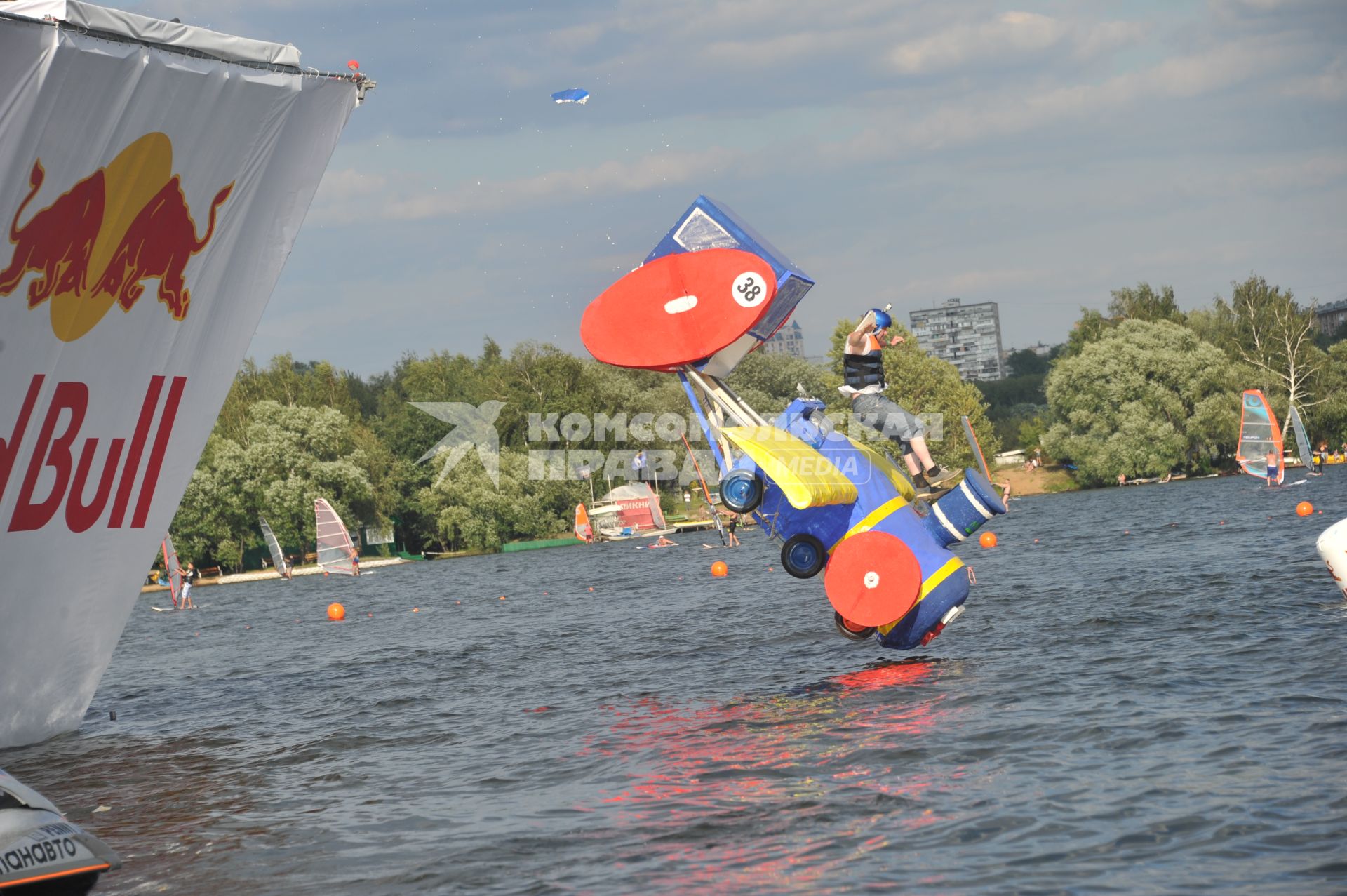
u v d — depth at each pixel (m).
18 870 13.41
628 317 23.33
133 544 25.53
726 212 24.22
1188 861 12.65
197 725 28.55
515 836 15.70
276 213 24.47
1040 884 12.31
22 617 24.39
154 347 23.62
